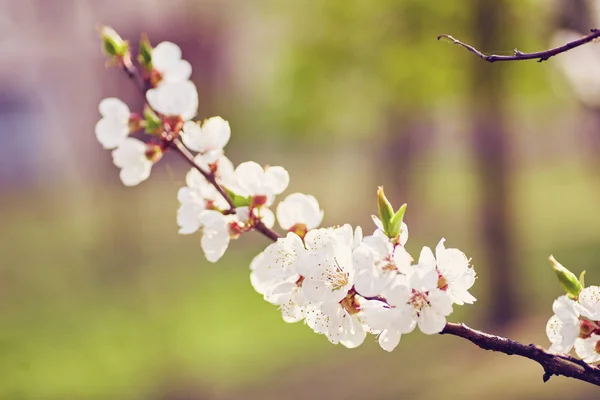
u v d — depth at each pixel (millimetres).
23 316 13719
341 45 11867
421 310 1800
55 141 24797
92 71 23109
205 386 10539
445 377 10000
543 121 15023
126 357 11500
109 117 2607
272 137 18453
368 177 24438
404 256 1814
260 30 16094
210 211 2326
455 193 24406
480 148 12273
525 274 13859
